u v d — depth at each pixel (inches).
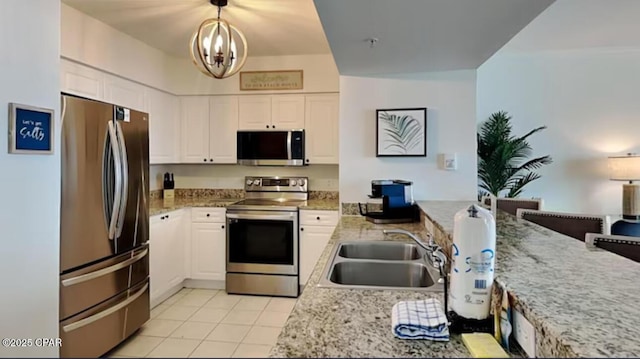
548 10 124.3
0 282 68.7
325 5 68.3
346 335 38.1
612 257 51.9
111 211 93.7
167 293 135.9
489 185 174.9
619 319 32.4
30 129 73.3
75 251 84.4
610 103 175.3
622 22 135.9
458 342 36.6
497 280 41.6
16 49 71.2
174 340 102.3
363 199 123.3
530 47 167.5
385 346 35.6
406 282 69.3
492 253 39.4
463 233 39.6
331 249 79.3
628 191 150.9
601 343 28.5
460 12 71.2
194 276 147.1
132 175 102.0
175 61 158.7
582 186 177.6
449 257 63.0
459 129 118.3
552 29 142.9
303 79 153.6
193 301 134.0
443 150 119.3
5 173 69.4
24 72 72.7
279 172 169.6
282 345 35.7
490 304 39.3
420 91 119.8
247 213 142.3
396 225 107.0
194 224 147.1
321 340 36.9
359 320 42.0
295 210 140.4
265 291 141.9
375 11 70.8
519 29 80.0
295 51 147.9
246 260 142.6
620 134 174.9
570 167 178.1
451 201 118.0
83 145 86.0
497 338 36.7
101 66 116.7
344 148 123.6
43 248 76.8
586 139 177.0
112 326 94.0
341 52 97.6
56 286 79.4
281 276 141.1
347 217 120.6
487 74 182.5
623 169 156.3
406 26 78.4
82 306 85.9
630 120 174.1
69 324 82.2
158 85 147.0
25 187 73.1
